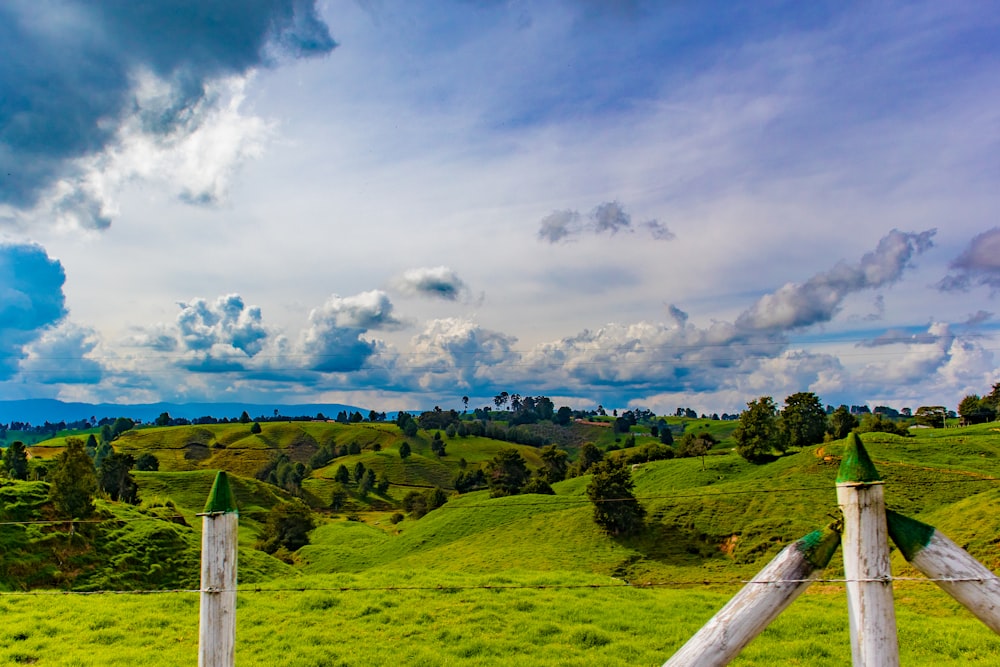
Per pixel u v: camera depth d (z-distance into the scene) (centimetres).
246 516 11094
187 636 2130
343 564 8000
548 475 14012
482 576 3036
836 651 1864
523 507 8719
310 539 9669
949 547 496
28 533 4394
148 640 2084
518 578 2992
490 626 2133
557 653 1870
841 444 8912
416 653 1880
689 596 2758
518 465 12988
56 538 4431
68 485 4759
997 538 4178
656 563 6191
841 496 529
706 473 9700
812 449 9219
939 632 2116
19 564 4088
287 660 1825
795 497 6919
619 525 6981
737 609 523
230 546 614
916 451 7800
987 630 2205
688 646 527
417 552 7900
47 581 4075
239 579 4684
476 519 8588
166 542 4894
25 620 2283
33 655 1938
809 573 527
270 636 2064
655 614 2355
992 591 477
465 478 15312
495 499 9438
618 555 6469
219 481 618
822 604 2677
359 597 2488
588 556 6500
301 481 16900
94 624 2250
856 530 515
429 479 18462
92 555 4462
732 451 12412
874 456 7594
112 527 4894
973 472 6825
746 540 6262
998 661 1783
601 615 2303
